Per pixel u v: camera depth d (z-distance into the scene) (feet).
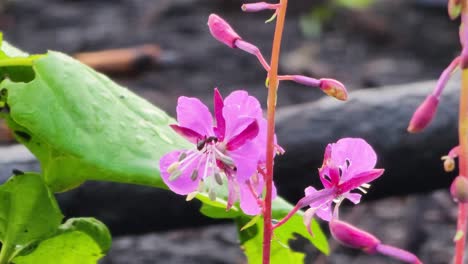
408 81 4.73
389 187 2.53
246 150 1.38
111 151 1.52
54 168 1.61
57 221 1.63
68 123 1.53
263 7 1.38
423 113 1.35
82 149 1.52
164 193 2.29
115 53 4.11
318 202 1.43
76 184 1.62
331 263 3.14
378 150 2.48
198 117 1.40
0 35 1.67
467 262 2.68
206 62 4.86
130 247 3.34
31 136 1.62
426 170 2.50
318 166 2.46
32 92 1.54
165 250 3.34
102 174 1.60
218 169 1.39
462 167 1.40
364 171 1.42
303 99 4.52
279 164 2.43
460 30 1.35
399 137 2.48
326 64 4.89
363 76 4.77
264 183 1.42
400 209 3.61
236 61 4.91
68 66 1.56
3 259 1.63
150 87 4.55
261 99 4.52
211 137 1.39
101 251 1.68
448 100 2.50
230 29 1.42
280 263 1.78
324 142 2.48
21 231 1.63
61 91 1.54
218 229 3.49
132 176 1.51
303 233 1.69
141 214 2.31
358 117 2.50
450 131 2.47
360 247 1.36
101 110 1.55
